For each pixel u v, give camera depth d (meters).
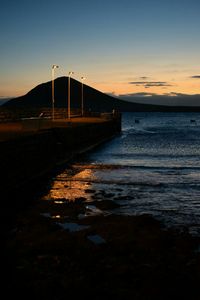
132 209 24.19
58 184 31.95
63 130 44.19
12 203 25.53
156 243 17.62
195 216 22.72
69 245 17.31
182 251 16.88
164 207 24.73
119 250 16.80
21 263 15.54
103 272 14.65
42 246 17.22
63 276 14.34
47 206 24.39
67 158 43.38
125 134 99.19
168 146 66.00
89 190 29.33
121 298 12.84
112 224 20.33
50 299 12.75
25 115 66.31
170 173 37.66
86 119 81.75
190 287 13.63
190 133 104.25
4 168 26.36
